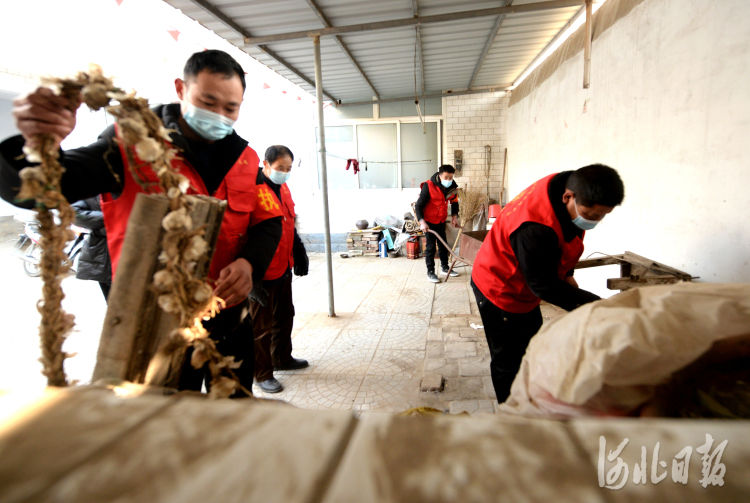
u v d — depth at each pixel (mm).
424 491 263
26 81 6562
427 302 4266
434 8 3545
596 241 3533
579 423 318
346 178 7535
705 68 2135
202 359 621
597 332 495
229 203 1312
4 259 6738
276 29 3676
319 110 3621
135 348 607
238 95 1201
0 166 816
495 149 7078
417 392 2506
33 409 355
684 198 2334
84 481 276
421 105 7156
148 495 266
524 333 1899
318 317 3898
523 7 3252
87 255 2045
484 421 327
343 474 277
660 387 476
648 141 2682
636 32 2791
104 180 1038
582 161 3732
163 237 608
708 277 2160
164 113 1235
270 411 347
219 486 271
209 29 3535
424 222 5004
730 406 458
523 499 257
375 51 4586
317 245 7586
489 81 6445
